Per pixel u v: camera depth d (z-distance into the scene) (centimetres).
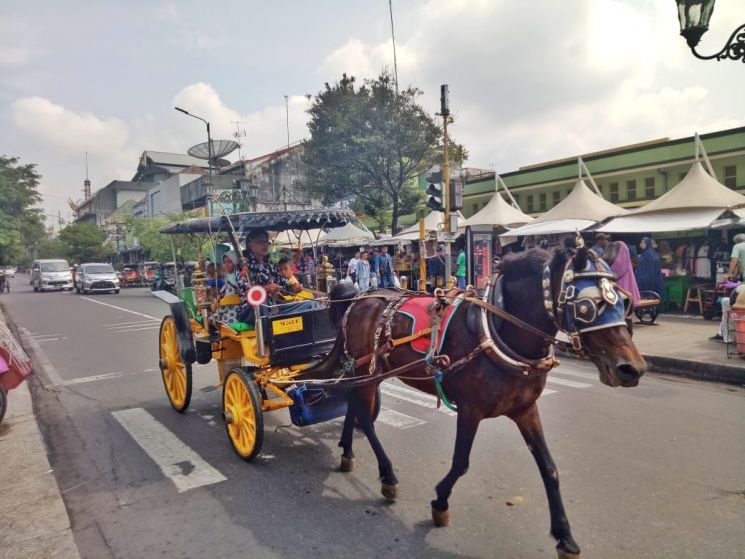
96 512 399
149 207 5206
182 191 4303
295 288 602
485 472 444
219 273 639
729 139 1648
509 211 1823
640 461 456
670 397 650
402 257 1897
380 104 2133
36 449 529
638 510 375
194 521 380
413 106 2152
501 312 322
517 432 536
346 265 2402
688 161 1748
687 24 616
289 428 575
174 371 649
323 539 351
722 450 477
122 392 747
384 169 2247
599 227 1426
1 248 3678
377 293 474
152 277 3603
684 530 348
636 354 271
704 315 1180
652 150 1852
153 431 577
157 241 3191
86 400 711
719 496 392
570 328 289
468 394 337
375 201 2422
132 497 421
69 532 368
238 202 2350
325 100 2292
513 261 334
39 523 381
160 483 446
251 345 531
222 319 589
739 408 602
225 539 355
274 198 3628
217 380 794
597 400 639
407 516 378
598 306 277
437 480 434
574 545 304
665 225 1283
